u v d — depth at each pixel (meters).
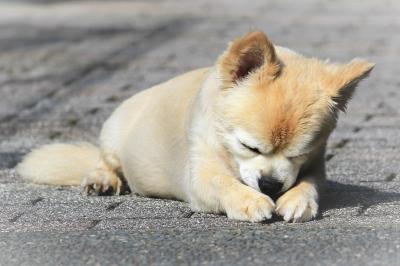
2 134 19.45
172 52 28.62
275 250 11.02
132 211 13.43
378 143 18.33
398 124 20.05
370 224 12.19
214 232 11.90
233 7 40.03
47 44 30.44
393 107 21.69
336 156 17.27
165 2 42.22
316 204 12.54
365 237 11.47
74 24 34.91
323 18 35.91
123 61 27.39
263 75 12.31
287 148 12.04
